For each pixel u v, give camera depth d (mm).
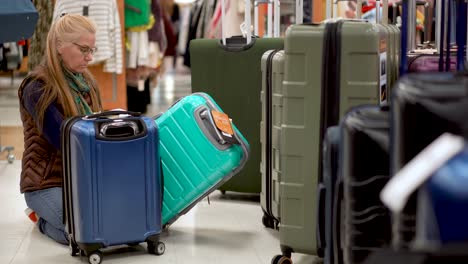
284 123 2316
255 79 3307
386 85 2416
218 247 2734
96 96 2965
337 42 2203
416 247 1022
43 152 2877
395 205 957
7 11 2418
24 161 2914
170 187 2822
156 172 2584
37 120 2723
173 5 12672
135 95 6625
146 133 2533
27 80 2766
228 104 3373
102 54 5676
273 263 2416
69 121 2502
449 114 1069
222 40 3355
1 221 3154
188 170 2793
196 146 2768
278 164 2676
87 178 2455
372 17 4469
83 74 2922
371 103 2213
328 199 1666
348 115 1499
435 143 1017
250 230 2980
